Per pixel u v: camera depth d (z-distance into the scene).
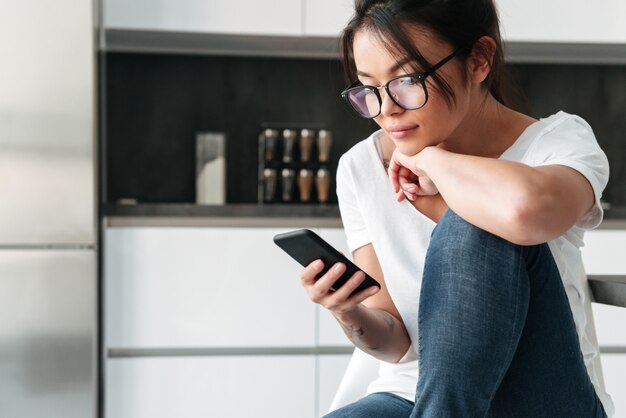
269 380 3.05
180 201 3.73
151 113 3.72
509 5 3.41
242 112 3.75
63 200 3.01
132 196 3.71
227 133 3.75
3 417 3.00
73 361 3.00
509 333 1.17
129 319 3.04
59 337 3.00
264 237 3.08
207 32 3.32
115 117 3.71
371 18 1.31
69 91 3.02
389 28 1.29
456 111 1.33
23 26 3.01
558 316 1.23
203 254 3.06
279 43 3.53
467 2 1.33
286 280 3.08
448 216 1.25
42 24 3.01
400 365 1.53
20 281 3.00
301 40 3.46
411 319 1.50
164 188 3.72
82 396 3.01
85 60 3.02
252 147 3.75
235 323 3.06
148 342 3.04
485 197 1.20
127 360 3.01
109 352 3.04
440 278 1.20
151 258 3.05
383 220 1.51
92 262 3.02
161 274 3.05
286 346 3.09
